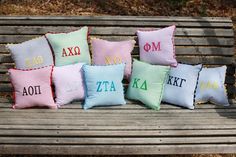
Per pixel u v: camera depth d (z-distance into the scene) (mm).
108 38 3113
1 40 3055
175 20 3170
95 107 2828
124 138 2393
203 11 4617
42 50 2957
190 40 3141
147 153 2389
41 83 2799
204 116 2740
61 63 2945
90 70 2824
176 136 2439
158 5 4648
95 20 3131
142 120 2635
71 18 3125
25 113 2711
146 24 3143
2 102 2902
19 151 2352
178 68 2949
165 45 3006
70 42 2969
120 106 2865
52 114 2701
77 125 2523
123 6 4609
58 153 2363
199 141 2408
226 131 2496
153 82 2869
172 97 2887
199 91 2949
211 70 3018
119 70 2871
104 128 2490
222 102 2939
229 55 3152
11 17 3096
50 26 3100
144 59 3035
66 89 2832
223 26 3182
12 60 3035
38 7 4516
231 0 4746
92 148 2363
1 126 2475
